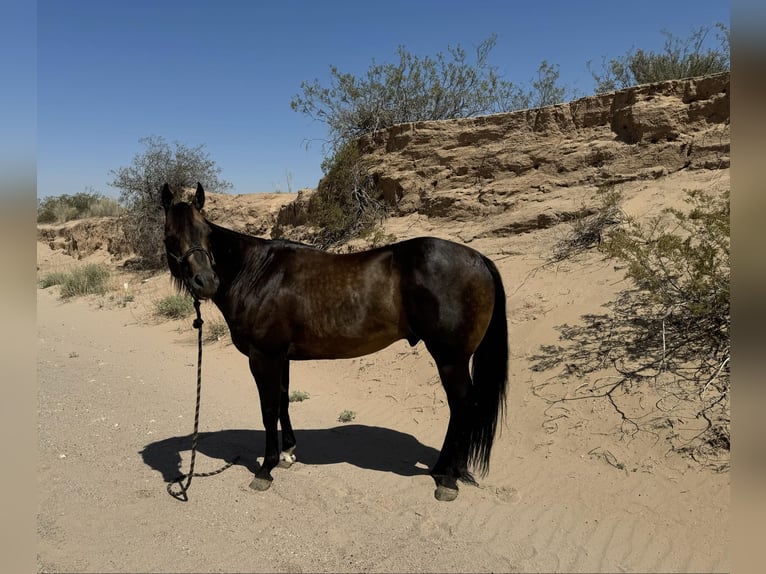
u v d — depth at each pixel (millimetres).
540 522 4094
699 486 4184
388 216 12477
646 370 5617
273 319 4566
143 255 20469
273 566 3633
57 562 3629
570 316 7008
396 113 16250
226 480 4938
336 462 5324
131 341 11828
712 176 8359
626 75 14445
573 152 10211
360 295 4441
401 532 4031
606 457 4789
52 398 7555
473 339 4332
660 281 6277
